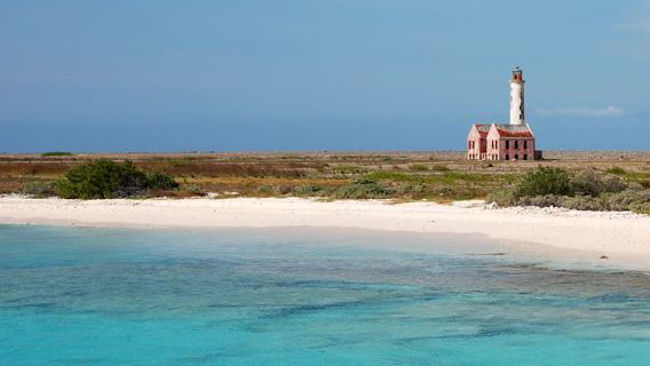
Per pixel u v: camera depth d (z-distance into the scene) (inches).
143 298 946.1
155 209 1951.3
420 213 1737.2
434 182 2957.7
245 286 1007.0
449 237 1393.9
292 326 816.9
